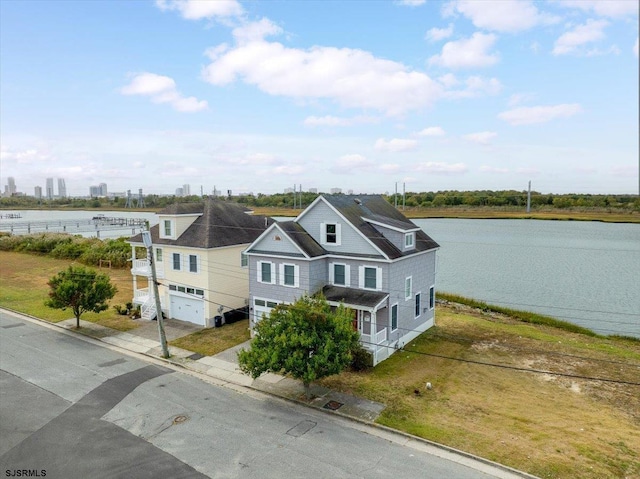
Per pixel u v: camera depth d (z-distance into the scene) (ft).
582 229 309.01
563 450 45.09
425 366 69.05
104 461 43.04
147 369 68.18
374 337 68.69
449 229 309.01
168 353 73.82
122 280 140.36
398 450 45.32
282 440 47.16
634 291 133.39
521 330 91.61
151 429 49.44
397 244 77.92
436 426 50.11
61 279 89.04
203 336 84.48
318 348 54.80
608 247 215.92
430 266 90.22
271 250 80.89
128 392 59.52
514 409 54.60
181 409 54.54
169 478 40.29
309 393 57.98
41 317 98.17
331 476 40.57
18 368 67.92
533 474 40.93
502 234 277.23
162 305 98.37
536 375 65.92
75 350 77.00
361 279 75.36
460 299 122.01
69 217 447.01
